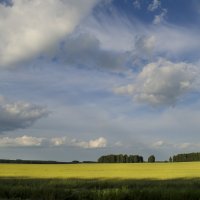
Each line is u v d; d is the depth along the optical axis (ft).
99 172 217.36
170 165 306.96
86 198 71.61
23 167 283.38
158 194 70.85
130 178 158.61
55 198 70.69
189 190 74.13
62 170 243.60
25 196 72.79
